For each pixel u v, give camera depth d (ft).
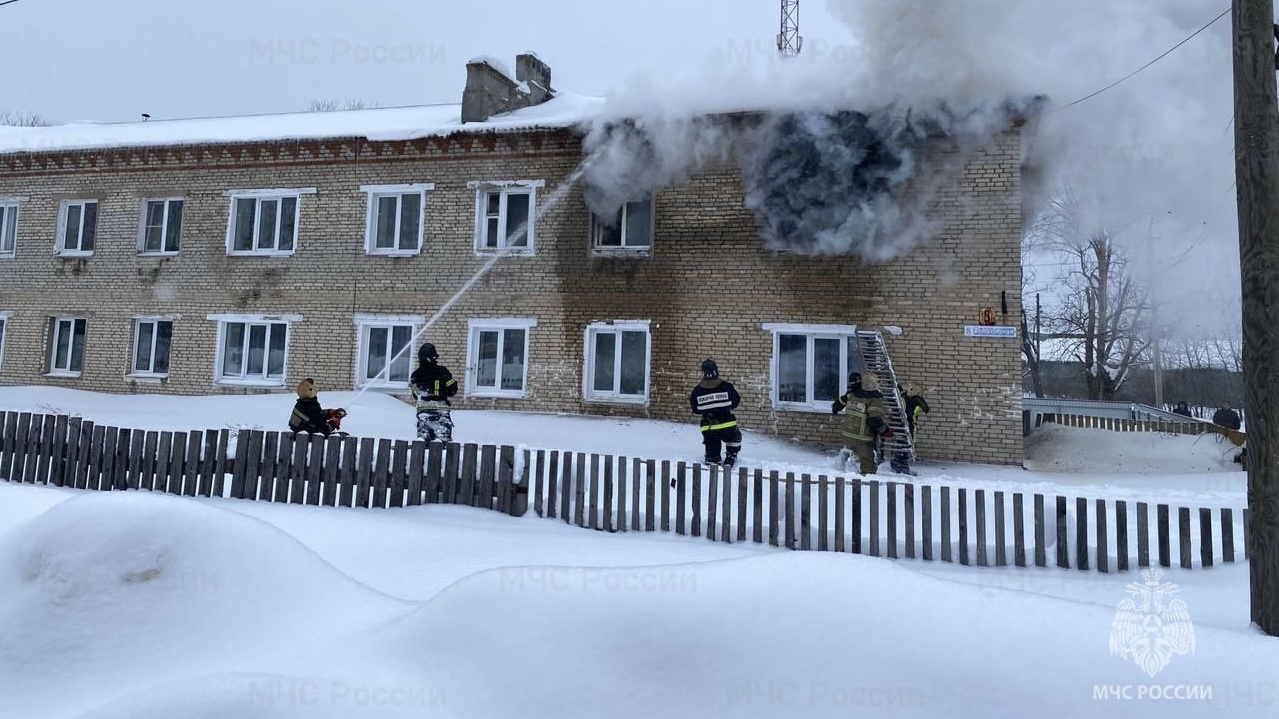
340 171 52.39
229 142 53.11
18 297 58.18
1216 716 8.87
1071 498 28.73
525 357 48.44
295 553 12.50
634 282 46.98
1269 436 13.99
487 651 9.77
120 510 11.75
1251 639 10.87
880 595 10.30
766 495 25.43
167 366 55.06
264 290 53.01
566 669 9.45
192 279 54.49
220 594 11.12
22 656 10.00
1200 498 29.12
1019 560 20.30
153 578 11.03
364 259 51.42
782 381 44.93
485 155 49.90
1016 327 41.01
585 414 46.98
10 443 30.63
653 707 8.99
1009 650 9.59
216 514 12.42
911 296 42.60
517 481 25.32
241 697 8.56
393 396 49.96
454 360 49.29
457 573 16.52
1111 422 54.29
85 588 10.75
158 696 8.53
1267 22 14.83
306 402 31.53
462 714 8.91
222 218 54.34
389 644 10.33
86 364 55.93
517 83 57.36
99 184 57.26
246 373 53.42
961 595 10.51
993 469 39.42
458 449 26.11
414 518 23.80
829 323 43.70
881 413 34.35
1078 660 9.51
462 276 49.75
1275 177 14.48
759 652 9.51
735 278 45.39
